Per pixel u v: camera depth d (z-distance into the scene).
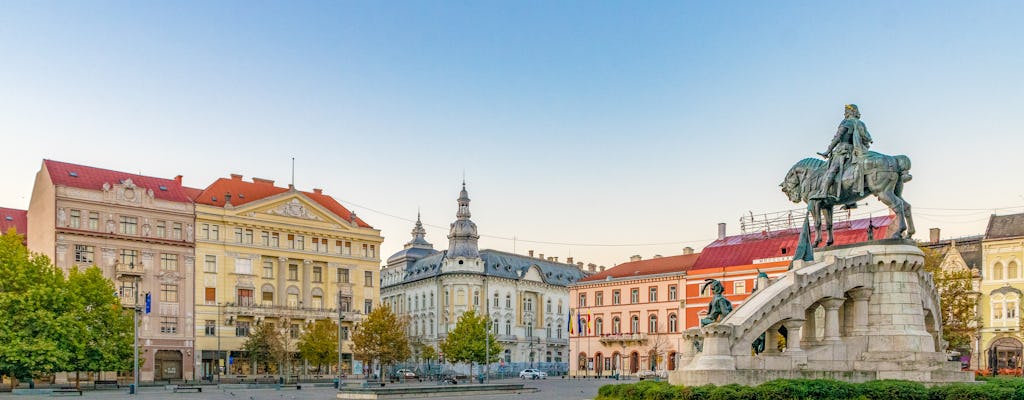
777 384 32.44
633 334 115.12
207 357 95.12
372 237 110.56
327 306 105.19
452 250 138.38
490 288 136.75
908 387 32.47
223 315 96.69
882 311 39.00
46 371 64.31
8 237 67.94
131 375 89.19
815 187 42.16
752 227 115.38
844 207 42.16
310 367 103.31
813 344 39.34
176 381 91.69
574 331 124.00
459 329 109.94
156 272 92.69
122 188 91.56
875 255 39.31
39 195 91.00
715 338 35.50
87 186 90.44
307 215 105.19
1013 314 93.19
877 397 32.41
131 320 74.44
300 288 103.62
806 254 42.00
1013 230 95.38
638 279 116.50
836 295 38.41
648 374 105.88
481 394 60.25
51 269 68.75
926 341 38.38
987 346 94.38
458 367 130.75
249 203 100.31
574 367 123.19
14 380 68.38
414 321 144.00
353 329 106.44
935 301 42.22
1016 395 31.47
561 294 150.38
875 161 39.78
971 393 31.75
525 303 143.00
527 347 140.62
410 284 146.75
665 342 111.81
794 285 37.31
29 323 64.62
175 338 92.88
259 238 101.00
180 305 93.88
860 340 38.78
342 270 107.38
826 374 36.88
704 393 32.38
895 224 41.28
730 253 108.44
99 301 71.75
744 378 35.19
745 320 36.00
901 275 39.22
